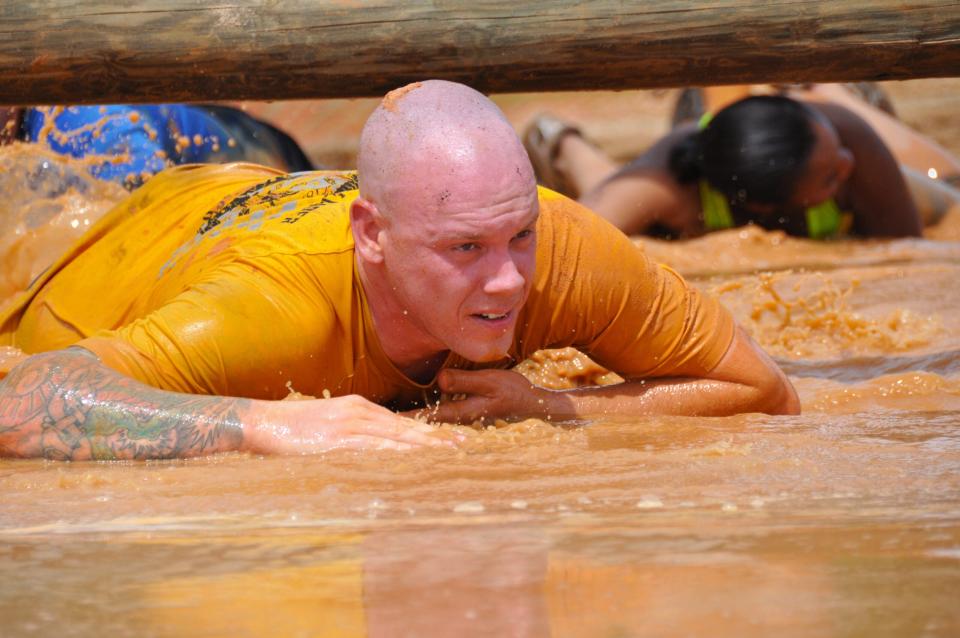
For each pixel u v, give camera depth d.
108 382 7.75
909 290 15.62
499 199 7.48
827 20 10.14
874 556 4.49
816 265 18.25
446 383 8.61
